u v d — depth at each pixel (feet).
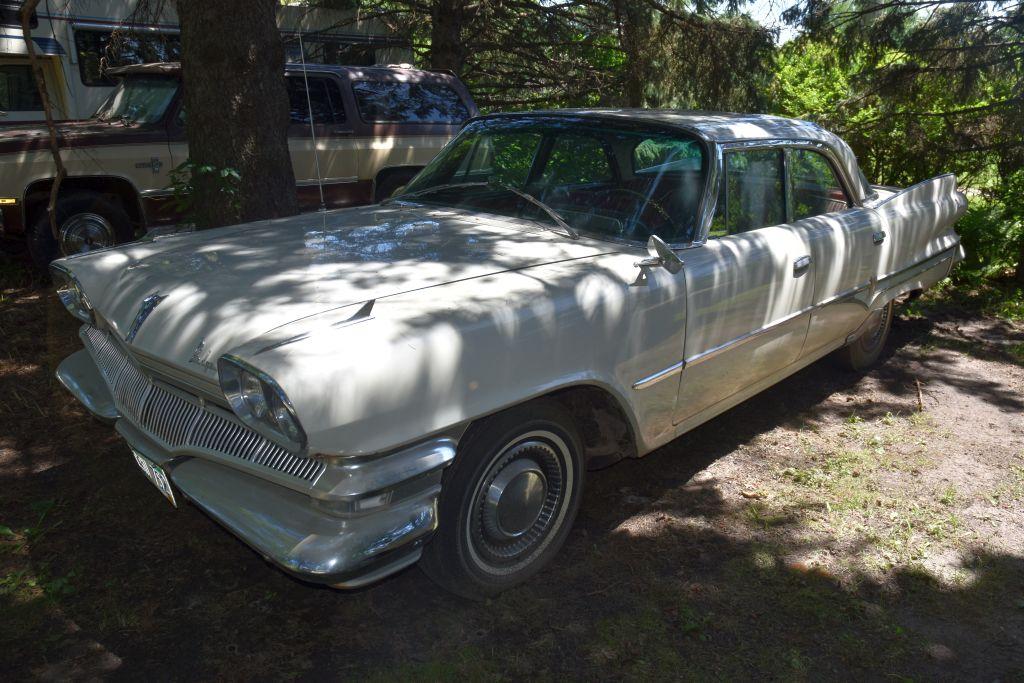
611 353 10.06
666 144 12.25
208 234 11.85
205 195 17.85
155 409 9.52
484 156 13.79
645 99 41.86
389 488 7.92
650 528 11.64
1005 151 27.12
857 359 17.81
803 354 14.52
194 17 17.07
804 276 13.26
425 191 13.88
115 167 23.00
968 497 12.84
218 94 17.43
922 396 17.12
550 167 12.91
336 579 7.77
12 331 18.67
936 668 9.05
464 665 8.73
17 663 8.50
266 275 9.70
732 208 12.39
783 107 46.09
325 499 7.77
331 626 9.33
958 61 28.17
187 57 17.48
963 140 28.07
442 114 30.40
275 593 9.86
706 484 12.98
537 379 9.16
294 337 7.89
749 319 12.27
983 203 29.07
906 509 12.39
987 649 9.42
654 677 8.68
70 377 11.28
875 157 30.76
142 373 9.71
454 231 11.66
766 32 38.93
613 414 10.94
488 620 9.53
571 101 45.14
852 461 13.91
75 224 22.66
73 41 33.63
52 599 9.53
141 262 10.57
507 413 9.18
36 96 33.96
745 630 9.52
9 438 13.55
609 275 10.18
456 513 8.96
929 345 20.56
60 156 20.48
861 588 10.43
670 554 11.00
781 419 15.64
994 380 18.31
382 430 7.81
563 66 44.04
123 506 11.60
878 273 15.60
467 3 39.81
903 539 11.57
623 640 9.24
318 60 41.37
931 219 17.42
